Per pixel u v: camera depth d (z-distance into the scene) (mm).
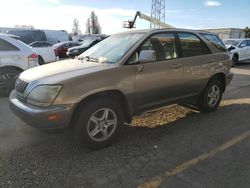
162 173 3455
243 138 4559
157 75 4645
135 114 4594
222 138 4562
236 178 3346
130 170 3527
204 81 5582
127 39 4855
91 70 4055
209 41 5801
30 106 3855
